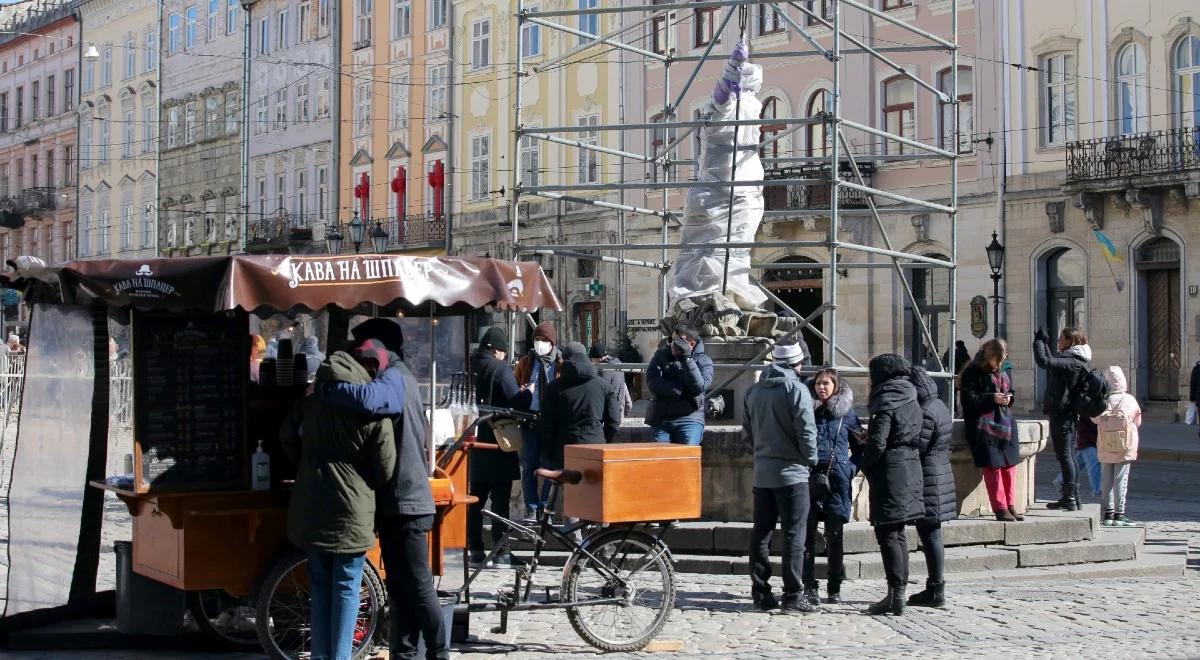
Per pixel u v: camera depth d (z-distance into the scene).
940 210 14.55
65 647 9.00
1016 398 34.91
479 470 11.99
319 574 7.68
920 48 14.94
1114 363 33.28
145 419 8.31
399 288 8.27
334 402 7.52
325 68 55.69
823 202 37.78
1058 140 34.47
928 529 10.57
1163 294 32.81
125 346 10.09
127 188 69.06
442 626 7.87
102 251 71.06
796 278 39.25
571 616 8.95
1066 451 13.91
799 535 10.24
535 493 12.28
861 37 37.56
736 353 14.12
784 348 10.33
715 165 14.81
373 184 53.44
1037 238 34.56
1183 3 31.98
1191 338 31.83
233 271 7.89
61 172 74.19
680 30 41.03
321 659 7.65
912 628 9.79
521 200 46.56
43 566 9.32
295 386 8.62
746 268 14.95
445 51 49.75
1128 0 33.00
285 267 8.02
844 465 10.62
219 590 8.78
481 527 11.98
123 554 9.01
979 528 12.54
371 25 53.47
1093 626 9.91
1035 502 14.78
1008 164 35.06
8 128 78.38
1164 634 9.61
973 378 12.62
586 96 44.09
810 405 10.08
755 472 10.38
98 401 9.59
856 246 13.04
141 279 7.97
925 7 36.50
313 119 56.62
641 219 42.06
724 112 14.78
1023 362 34.81
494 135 47.94
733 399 14.13
